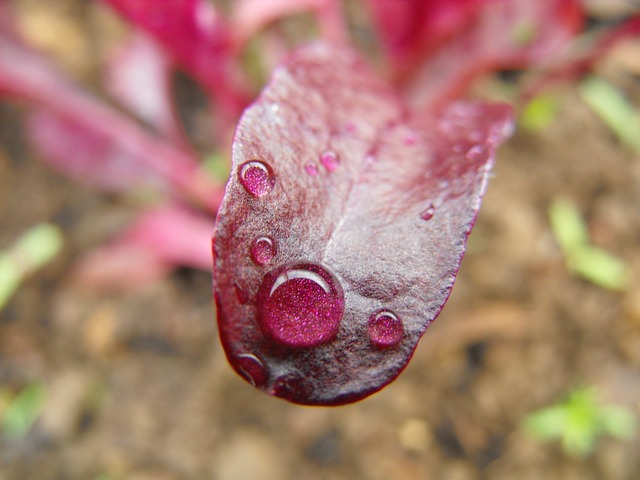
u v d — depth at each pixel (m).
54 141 0.08
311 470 0.08
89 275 0.08
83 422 0.08
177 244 0.08
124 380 0.08
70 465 0.08
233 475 0.08
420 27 0.07
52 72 0.08
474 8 0.07
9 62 0.08
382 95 0.05
